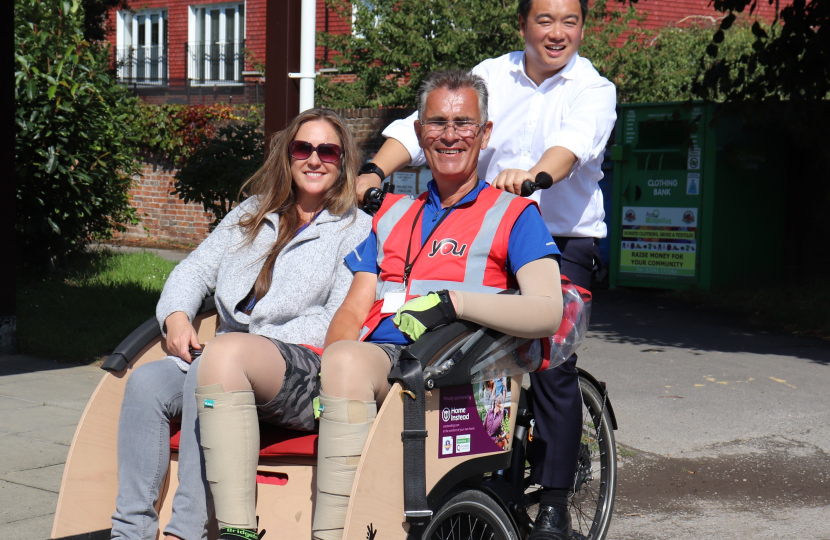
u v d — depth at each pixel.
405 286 2.75
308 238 3.08
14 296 6.73
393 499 2.33
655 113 10.98
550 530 3.07
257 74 20.34
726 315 9.64
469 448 2.56
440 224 2.75
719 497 4.30
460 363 2.42
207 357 2.49
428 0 12.76
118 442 2.75
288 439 2.63
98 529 2.82
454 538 2.71
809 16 8.80
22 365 6.39
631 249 11.37
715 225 10.65
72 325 7.48
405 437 2.33
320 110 3.16
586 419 3.56
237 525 2.44
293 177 3.13
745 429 5.45
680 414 5.75
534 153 3.33
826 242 11.48
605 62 13.95
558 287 2.58
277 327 2.99
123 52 24.22
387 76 14.29
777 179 11.15
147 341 2.94
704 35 14.58
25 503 3.77
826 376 6.85
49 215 9.48
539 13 3.18
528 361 2.65
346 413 2.36
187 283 3.12
